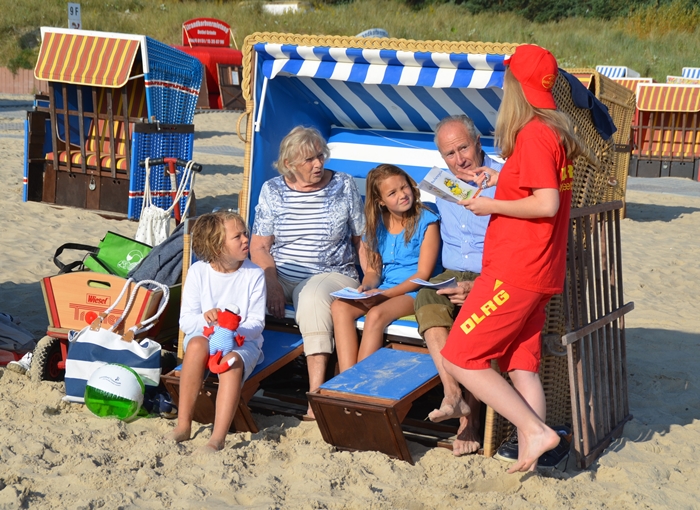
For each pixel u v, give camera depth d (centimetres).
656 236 1080
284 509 303
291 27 3244
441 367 368
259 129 485
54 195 1024
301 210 448
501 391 324
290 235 450
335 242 451
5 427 370
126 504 304
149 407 408
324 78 495
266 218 454
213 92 2436
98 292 438
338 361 410
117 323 421
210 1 3538
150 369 407
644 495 334
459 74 424
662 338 621
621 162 1160
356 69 449
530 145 310
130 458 342
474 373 327
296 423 407
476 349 326
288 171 444
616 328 424
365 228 452
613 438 404
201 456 348
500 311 320
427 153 537
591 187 397
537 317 341
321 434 374
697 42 3316
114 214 991
